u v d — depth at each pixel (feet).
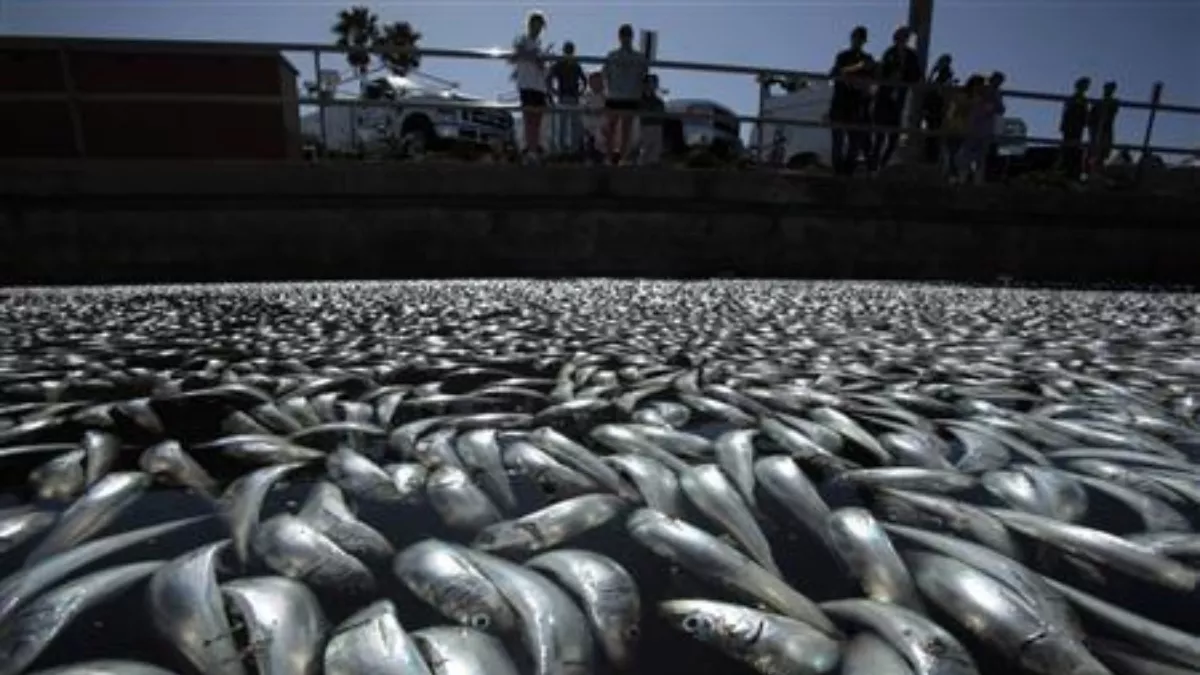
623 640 3.20
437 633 3.16
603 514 4.56
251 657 3.05
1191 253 35.86
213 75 29.81
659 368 9.98
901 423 6.97
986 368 10.25
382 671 2.87
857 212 33.30
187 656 3.08
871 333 14.19
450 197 30.12
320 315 16.56
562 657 3.07
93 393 8.45
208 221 28.22
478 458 5.63
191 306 18.49
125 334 13.52
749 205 32.58
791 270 33.32
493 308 18.17
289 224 28.91
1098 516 4.79
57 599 3.54
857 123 33.99
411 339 12.80
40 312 17.17
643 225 31.76
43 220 26.91
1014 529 4.43
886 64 34.68
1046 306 20.75
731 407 7.54
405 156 40.60
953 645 3.10
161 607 3.40
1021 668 3.08
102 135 29.19
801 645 3.12
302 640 3.15
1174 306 21.47
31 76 28.17
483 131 44.70
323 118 29.12
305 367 10.01
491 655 3.01
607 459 5.54
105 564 3.95
